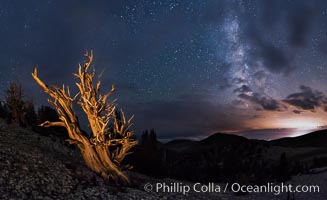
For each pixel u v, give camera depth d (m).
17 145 14.36
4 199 9.05
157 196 13.34
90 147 14.13
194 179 24.98
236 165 29.62
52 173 12.14
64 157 15.73
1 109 23.25
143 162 19.28
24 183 10.48
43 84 13.81
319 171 26.91
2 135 15.62
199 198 15.21
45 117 23.62
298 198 18.23
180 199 13.90
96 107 14.12
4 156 12.10
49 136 20.97
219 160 36.66
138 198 12.32
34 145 15.91
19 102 21.66
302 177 25.66
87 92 14.12
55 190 10.84
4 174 10.59
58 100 14.09
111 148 19.69
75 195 10.98
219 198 16.47
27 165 12.03
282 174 26.69
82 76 14.03
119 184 13.63
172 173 24.31
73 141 14.14
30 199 9.60
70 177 12.39
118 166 14.38
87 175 13.27
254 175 26.69
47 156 14.20
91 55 14.16
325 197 17.83
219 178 26.28
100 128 14.19
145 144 20.22
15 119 21.33
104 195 11.66
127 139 14.76
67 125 14.17
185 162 32.34
